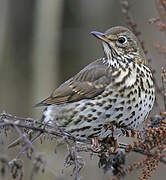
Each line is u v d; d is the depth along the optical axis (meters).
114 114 11.67
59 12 20.36
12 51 22.09
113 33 12.40
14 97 21.66
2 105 21.44
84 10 21.86
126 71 11.96
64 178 8.80
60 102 12.46
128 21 12.99
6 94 21.61
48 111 12.73
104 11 21.53
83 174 15.73
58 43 20.61
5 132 8.41
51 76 20.12
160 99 13.80
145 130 10.09
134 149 10.04
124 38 12.34
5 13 21.09
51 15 20.11
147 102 11.87
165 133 9.93
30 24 22.44
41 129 8.84
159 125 10.27
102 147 10.55
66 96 12.39
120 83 11.70
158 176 16.16
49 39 20.17
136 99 11.65
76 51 22.11
